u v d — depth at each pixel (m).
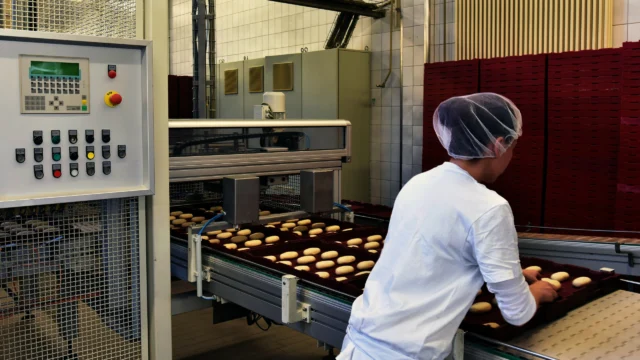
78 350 1.89
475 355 1.49
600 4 3.88
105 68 1.76
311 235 2.90
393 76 5.50
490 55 4.57
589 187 3.98
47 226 1.78
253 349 3.52
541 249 2.94
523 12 4.30
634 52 3.55
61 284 1.83
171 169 2.60
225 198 2.69
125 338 1.99
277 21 6.68
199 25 5.08
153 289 2.02
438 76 4.90
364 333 1.48
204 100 5.18
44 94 1.66
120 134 1.81
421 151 5.32
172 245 2.67
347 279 2.06
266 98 3.42
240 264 2.26
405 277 1.43
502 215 1.35
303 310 1.97
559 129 4.10
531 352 1.39
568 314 1.72
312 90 5.66
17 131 1.63
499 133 1.43
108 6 1.86
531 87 4.22
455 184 1.42
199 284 2.42
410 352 1.39
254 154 2.88
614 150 3.82
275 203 3.47
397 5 5.35
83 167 1.75
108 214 1.90
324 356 3.42
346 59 5.45
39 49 1.64
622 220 3.71
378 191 5.78
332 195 3.01
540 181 4.24
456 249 1.38
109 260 1.92
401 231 1.47
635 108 3.59
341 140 3.28
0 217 1.71
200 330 3.82
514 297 1.33
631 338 1.53
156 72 1.93
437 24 5.06
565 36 4.07
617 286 1.99
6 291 1.74
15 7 1.67
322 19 6.09
